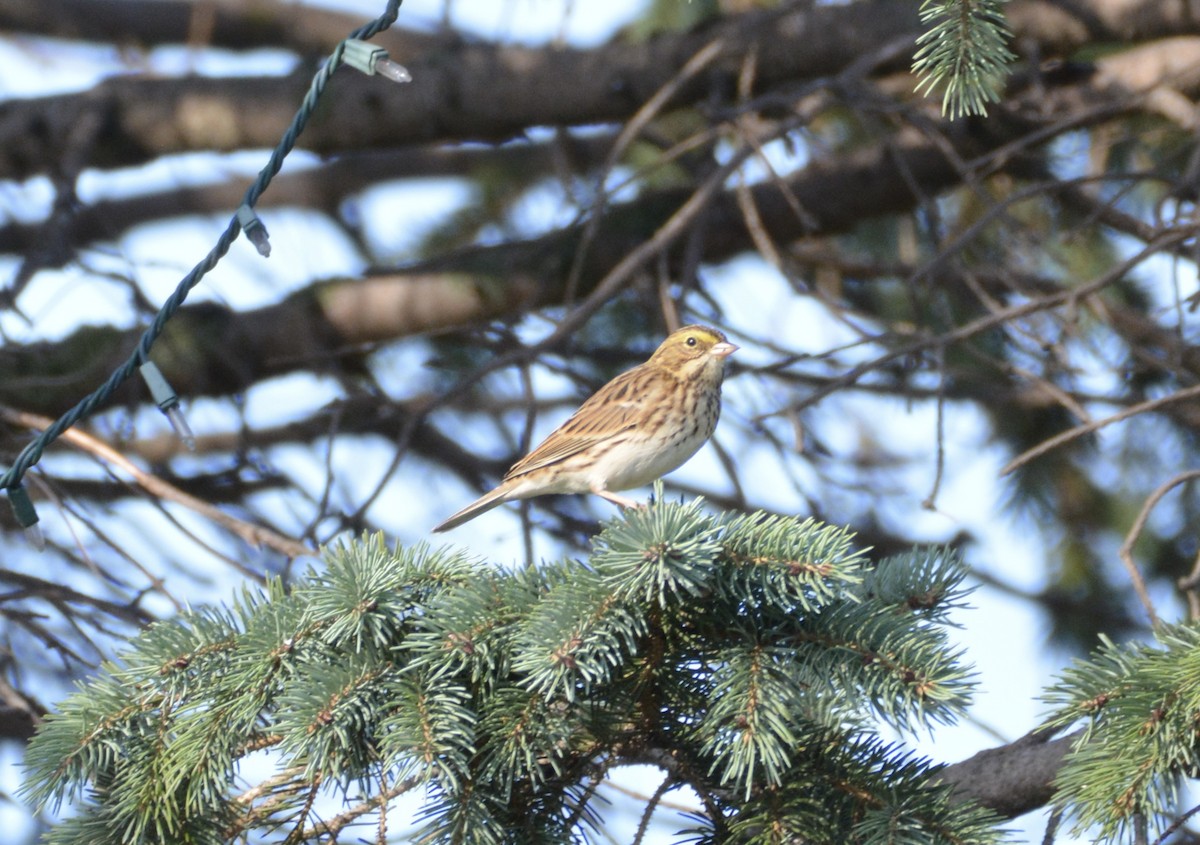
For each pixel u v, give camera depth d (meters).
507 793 6.18
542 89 14.30
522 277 15.18
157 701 6.57
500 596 6.48
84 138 15.05
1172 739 6.03
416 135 14.88
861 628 6.35
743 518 6.55
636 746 6.54
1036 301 10.50
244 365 15.12
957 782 6.45
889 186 14.70
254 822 6.51
